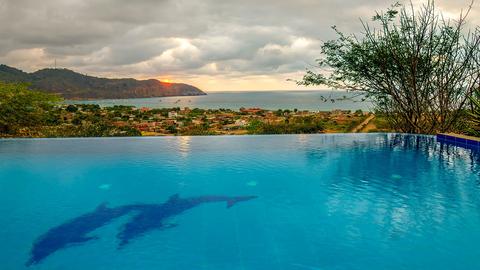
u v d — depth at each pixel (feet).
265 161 21.76
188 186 16.76
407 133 31.30
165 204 14.19
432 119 30.73
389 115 32.78
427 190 15.57
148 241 10.69
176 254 9.80
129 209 13.62
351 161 21.39
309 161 21.57
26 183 17.28
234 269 8.98
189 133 49.60
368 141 28.55
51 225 12.01
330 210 13.29
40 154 24.09
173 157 23.15
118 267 9.16
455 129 30.14
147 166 20.66
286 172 19.10
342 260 9.41
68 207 13.89
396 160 21.42
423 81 29.71
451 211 12.98
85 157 23.18
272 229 11.52
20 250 10.14
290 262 9.31
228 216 12.79
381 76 30.37
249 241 10.62
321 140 29.58
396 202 14.07
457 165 19.95
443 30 28.60
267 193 15.58
